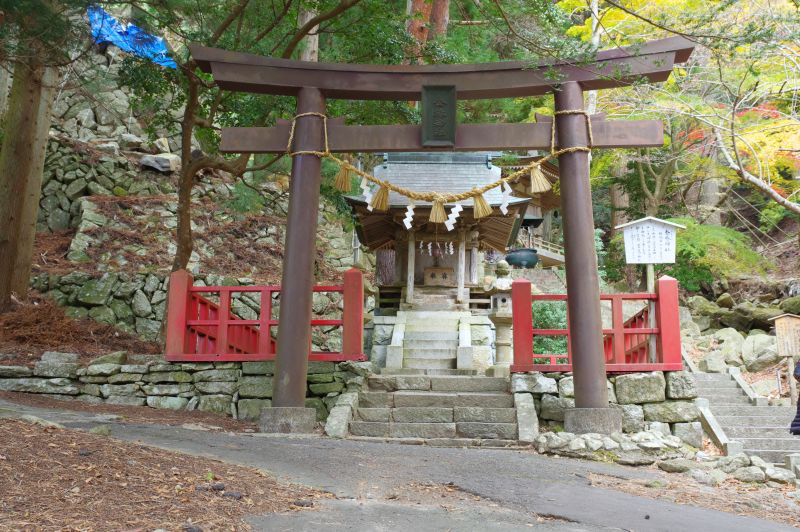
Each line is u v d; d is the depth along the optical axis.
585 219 8.07
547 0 8.79
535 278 23.95
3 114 15.62
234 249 17.38
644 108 14.14
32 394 8.61
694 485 5.93
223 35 10.90
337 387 8.59
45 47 7.45
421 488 4.91
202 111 12.20
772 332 17.06
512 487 5.05
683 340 16.17
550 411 8.11
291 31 10.45
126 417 7.39
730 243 19.05
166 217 17.20
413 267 14.52
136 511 3.50
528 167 8.40
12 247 12.15
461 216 14.30
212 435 6.52
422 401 8.38
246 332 11.56
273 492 4.37
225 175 19.67
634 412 7.85
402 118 11.65
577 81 8.32
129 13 16.27
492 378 8.75
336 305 16.97
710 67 13.95
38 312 12.24
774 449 8.98
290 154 8.53
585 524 4.20
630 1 14.01
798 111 13.97
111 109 19.27
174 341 8.84
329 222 19.95
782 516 5.02
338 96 8.78
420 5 13.91
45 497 3.49
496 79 8.46
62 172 17.25
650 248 8.70
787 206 12.02
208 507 3.77
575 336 7.84
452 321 13.81
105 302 13.91
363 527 3.76
